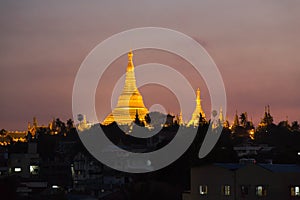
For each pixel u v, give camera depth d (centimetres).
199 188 14162
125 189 18475
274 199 13025
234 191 13375
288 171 13125
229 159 16912
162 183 16788
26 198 18762
